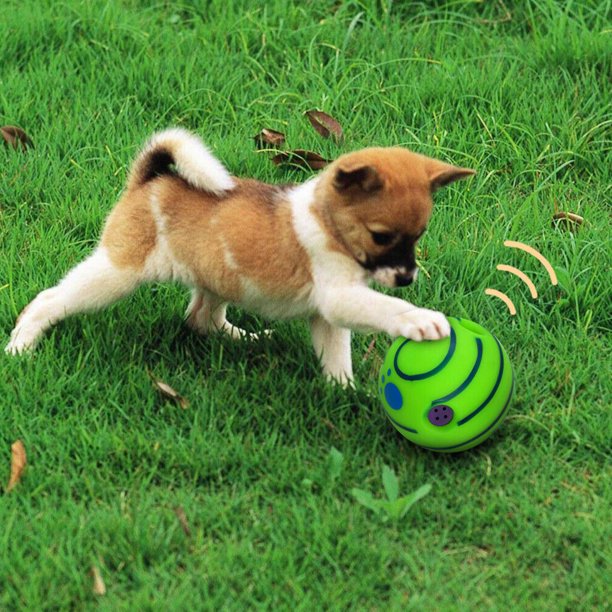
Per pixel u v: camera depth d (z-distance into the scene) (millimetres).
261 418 7473
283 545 6395
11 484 6797
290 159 10188
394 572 6309
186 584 6102
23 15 11977
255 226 7441
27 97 10828
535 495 6879
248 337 8359
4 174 10031
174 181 7758
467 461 7176
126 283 7848
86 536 6422
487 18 12422
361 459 7145
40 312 7945
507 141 10500
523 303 8727
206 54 11648
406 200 6867
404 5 12516
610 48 11320
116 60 11578
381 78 11359
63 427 7223
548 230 9500
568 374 7859
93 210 9469
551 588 6258
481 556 6480
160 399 7648
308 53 11641
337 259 7215
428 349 6840
